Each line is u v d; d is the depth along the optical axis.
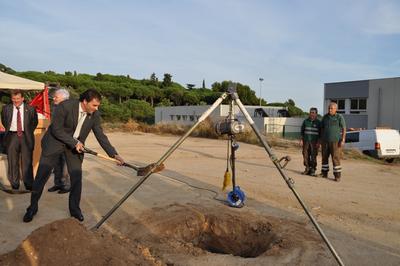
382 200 7.62
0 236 4.80
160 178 8.69
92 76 82.69
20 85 8.48
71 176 5.44
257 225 5.46
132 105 55.22
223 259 4.35
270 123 35.25
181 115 43.72
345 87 36.31
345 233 5.41
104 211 5.96
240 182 8.75
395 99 32.91
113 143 17.81
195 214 5.70
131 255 3.90
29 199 6.54
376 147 15.96
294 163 12.51
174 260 4.26
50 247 3.55
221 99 4.87
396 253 4.73
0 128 9.73
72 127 5.30
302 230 5.35
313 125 10.22
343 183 9.37
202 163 11.67
